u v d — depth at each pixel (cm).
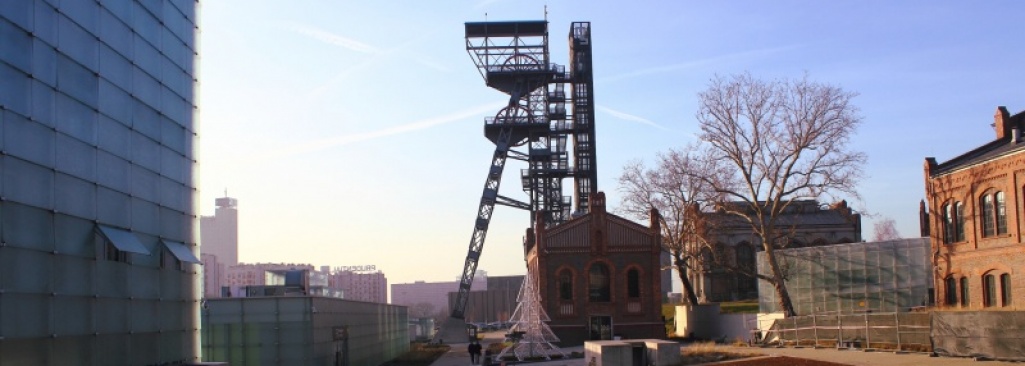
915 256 6294
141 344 2947
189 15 3525
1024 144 4650
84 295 2555
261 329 3978
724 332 6694
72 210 2489
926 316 3544
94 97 2641
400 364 6156
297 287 5572
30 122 2269
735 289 10406
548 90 9831
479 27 9631
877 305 6438
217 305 3981
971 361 3122
